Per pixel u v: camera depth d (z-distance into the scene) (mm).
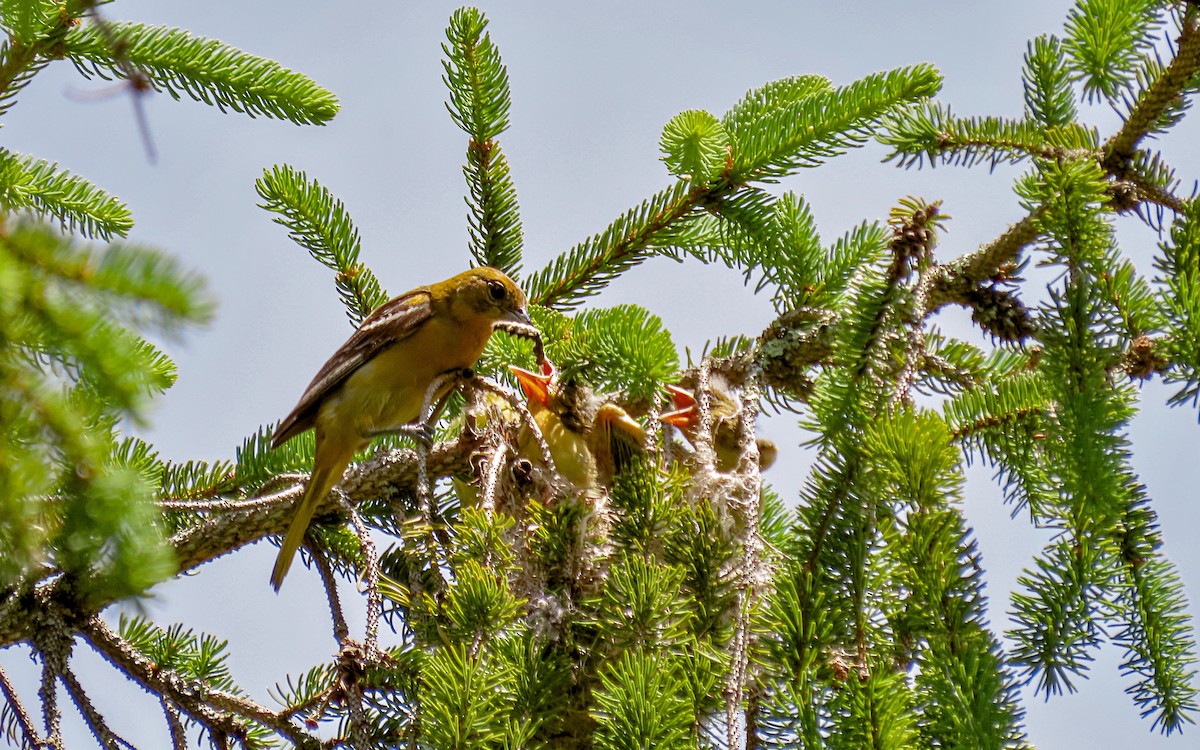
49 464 4727
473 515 8258
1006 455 9914
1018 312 10547
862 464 7984
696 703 6879
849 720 6477
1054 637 7445
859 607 7477
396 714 8797
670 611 7543
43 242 4324
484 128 11922
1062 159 8617
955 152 10234
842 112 10719
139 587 4926
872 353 8656
